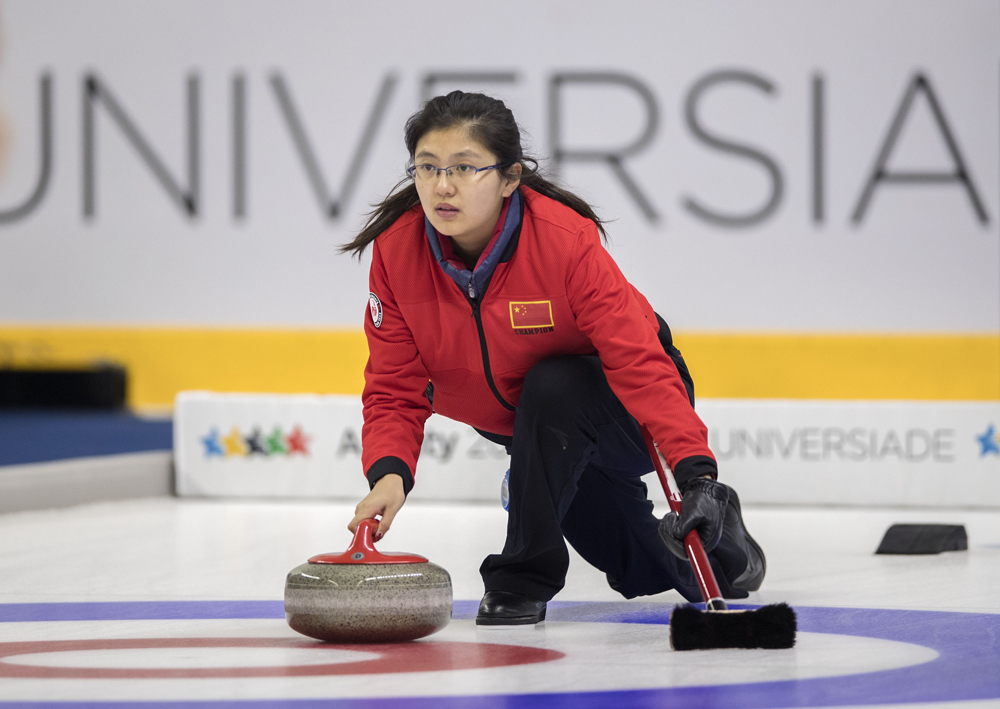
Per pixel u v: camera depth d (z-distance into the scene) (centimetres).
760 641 645
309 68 3881
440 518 1666
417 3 3841
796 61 3728
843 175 3731
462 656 634
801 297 3750
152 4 3906
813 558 1182
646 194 3784
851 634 703
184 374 3956
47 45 3941
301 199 3900
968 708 493
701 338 3775
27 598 907
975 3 3662
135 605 865
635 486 817
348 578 670
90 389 3891
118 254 3956
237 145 3906
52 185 3962
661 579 842
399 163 3872
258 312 3931
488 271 735
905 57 3697
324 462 1959
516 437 759
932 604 846
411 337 786
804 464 1870
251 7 3878
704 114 3759
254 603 874
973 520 1648
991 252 3688
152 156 3931
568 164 3797
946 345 3706
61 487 1772
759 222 3750
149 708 502
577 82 3797
